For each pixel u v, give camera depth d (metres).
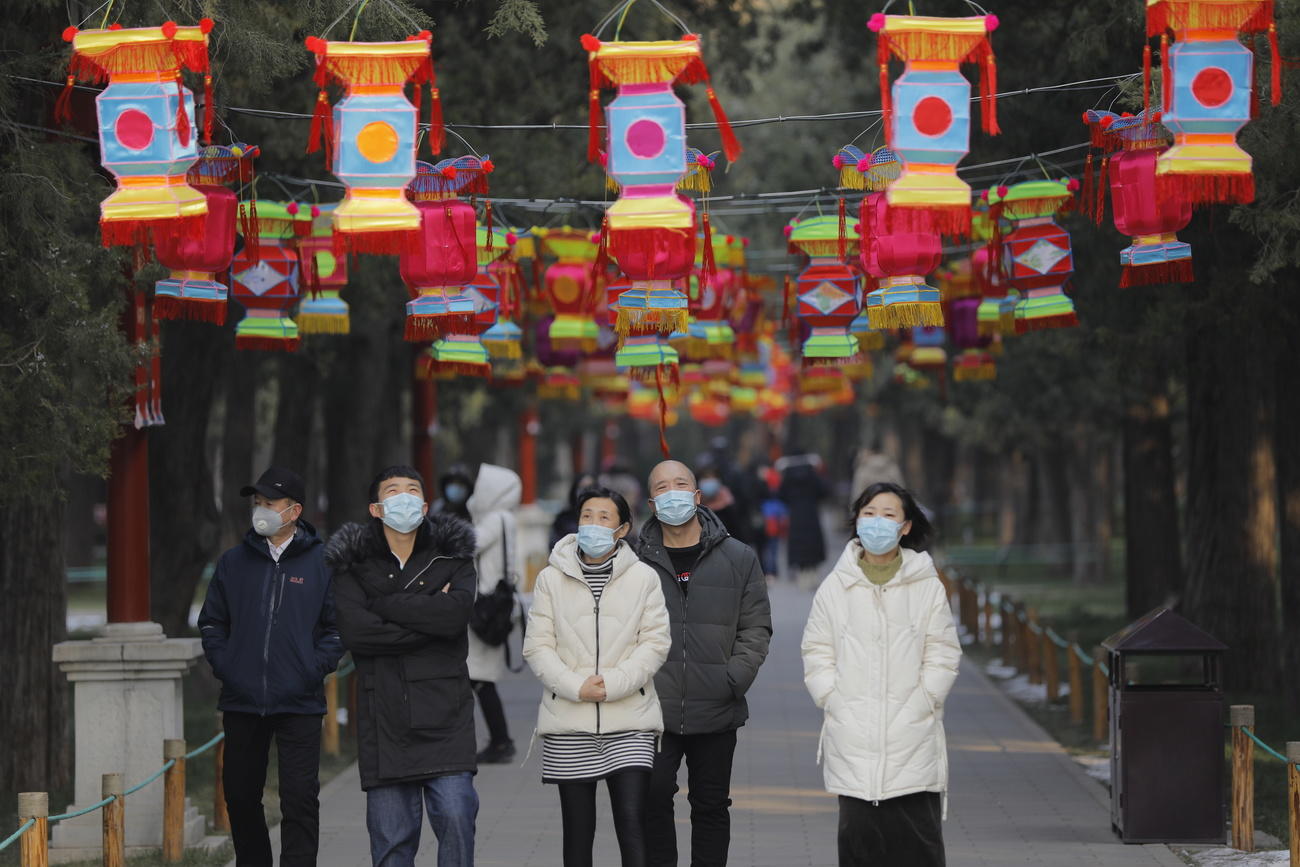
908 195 23.94
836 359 37.72
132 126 24.73
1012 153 45.09
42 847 23.64
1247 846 31.72
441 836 24.47
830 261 37.47
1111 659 33.94
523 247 41.47
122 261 31.11
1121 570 129.75
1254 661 53.41
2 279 29.77
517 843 33.28
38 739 40.78
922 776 23.64
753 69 78.12
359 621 24.28
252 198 29.94
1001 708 54.62
